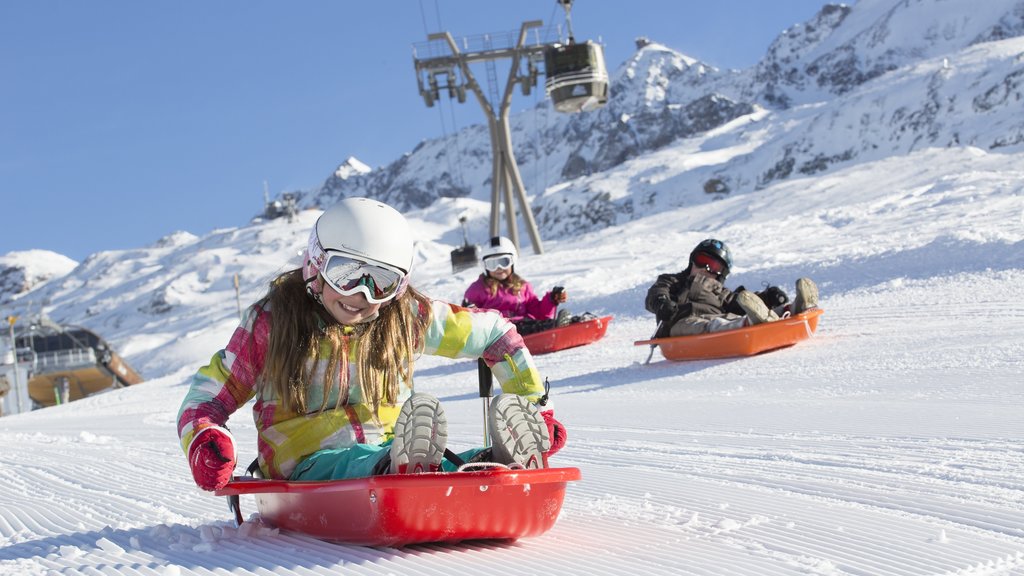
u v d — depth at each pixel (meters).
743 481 4.20
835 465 4.44
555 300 12.88
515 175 38.34
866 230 22.08
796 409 6.36
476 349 3.12
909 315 10.50
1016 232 14.30
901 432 5.15
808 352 9.09
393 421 3.01
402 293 2.94
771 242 22.92
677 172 161.25
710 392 7.74
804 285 9.49
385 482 2.57
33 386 54.06
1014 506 3.39
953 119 134.12
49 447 7.66
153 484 4.92
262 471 3.02
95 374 54.34
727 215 49.59
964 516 3.29
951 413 5.59
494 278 13.02
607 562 2.66
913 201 26.70
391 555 2.69
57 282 192.38
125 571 2.60
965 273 12.46
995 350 7.70
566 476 2.79
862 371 7.68
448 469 2.91
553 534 3.06
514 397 2.76
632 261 24.88
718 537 3.02
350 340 2.93
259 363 2.92
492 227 38.28
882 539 2.96
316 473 2.90
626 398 7.98
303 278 2.93
